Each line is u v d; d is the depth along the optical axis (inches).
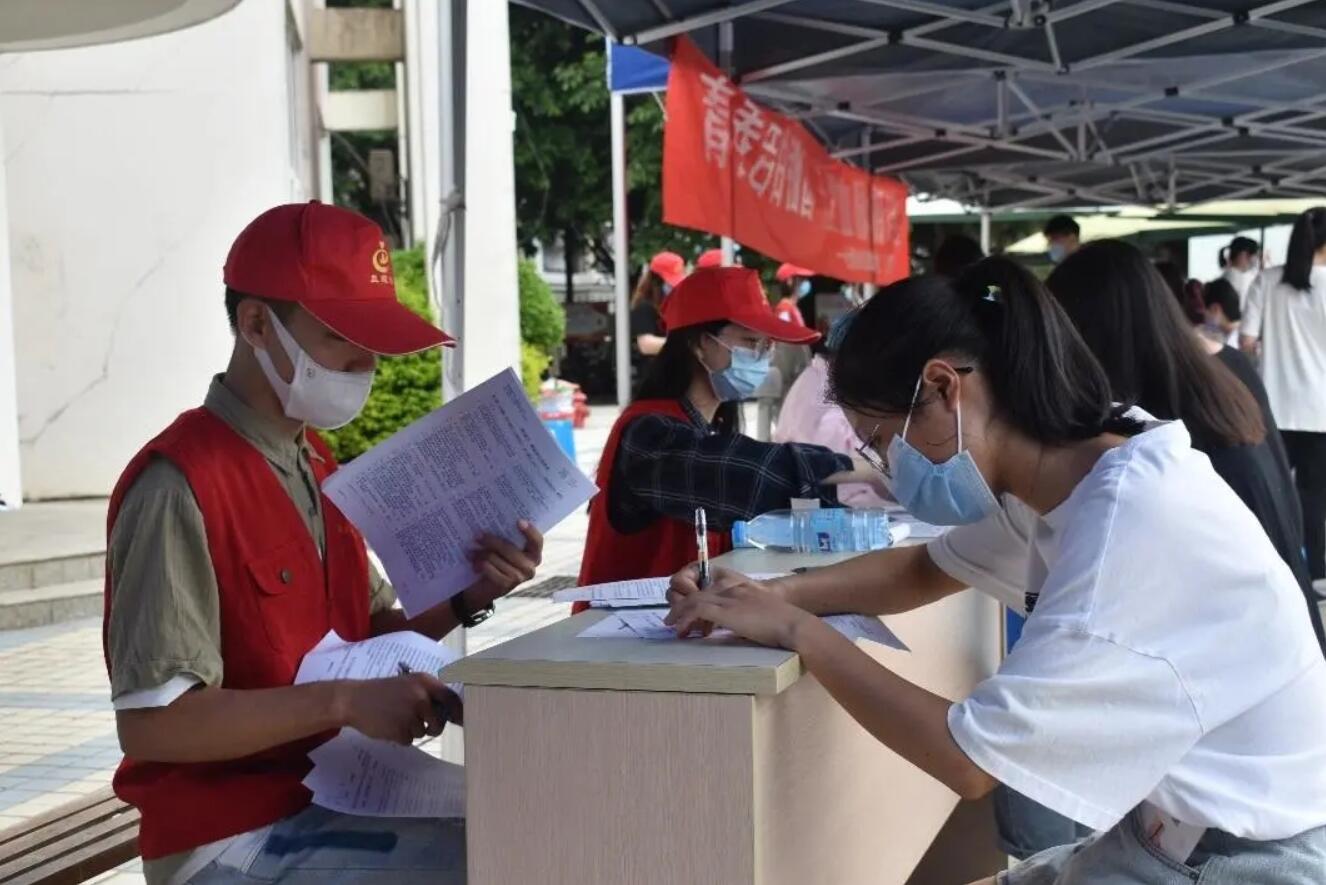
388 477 81.8
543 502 84.4
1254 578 59.7
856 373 66.5
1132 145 343.6
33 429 352.2
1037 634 59.6
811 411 174.9
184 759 72.6
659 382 119.3
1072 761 58.3
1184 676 58.3
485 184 411.5
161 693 71.4
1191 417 104.8
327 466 91.2
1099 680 57.8
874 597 81.4
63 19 267.9
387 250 83.3
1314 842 61.6
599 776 61.9
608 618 74.4
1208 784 60.8
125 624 72.4
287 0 435.5
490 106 410.9
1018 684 58.6
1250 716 61.2
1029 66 239.1
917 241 803.4
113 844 101.2
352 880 75.3
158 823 76.7
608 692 61.5
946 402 65.1
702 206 207.2
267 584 77.3
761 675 59.2
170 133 350.9
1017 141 329.4
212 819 76.3
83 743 181.8
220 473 76.8
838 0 205.0
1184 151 363.3
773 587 79.3
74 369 352.5
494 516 84.1
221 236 357.1
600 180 831.7
